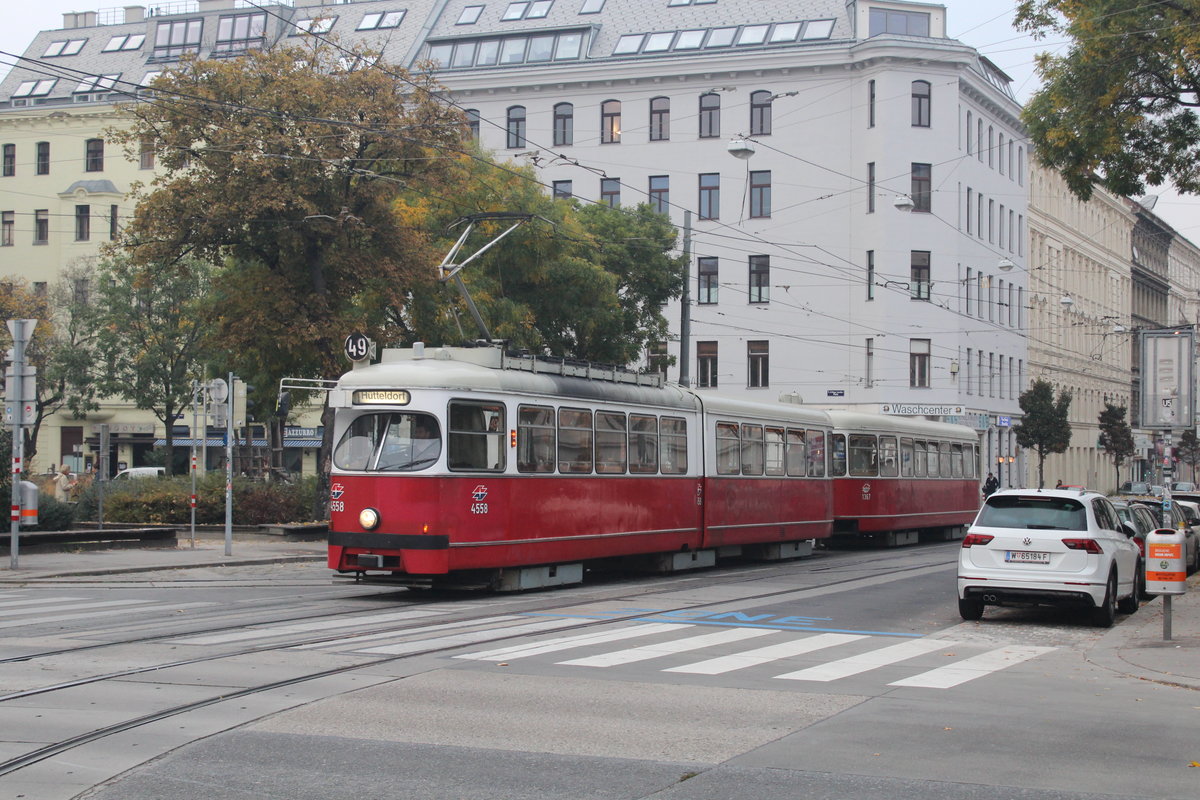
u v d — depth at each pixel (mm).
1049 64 22703
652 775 7633
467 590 19656
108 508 33656
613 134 59188
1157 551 14453
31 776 7559
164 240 29703
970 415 59031
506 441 18688
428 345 33000
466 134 31141
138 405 52219
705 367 58719
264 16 63344
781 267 57500
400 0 64812
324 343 31078
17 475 22906
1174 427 23812
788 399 29125
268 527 31953
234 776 7562
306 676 10938
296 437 60469
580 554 20266
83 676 10883
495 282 34969
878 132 55531
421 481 17609
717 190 58125
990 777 7711
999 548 16016
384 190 30312
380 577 18750
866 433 32281
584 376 20938
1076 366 79500
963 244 58062
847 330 56562
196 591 19484
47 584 21078
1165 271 107312
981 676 11797
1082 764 8102
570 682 10859
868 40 55406
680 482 23312
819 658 12711
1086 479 81438
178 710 9430
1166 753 8484
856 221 56344
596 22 60500
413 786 7344
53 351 52500
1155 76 21875
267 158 28453
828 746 8484
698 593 19484
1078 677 11945
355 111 29531
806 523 28281
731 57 57219
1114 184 23141
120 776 7566
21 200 62719
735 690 10609
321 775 7582
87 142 62406
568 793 7207
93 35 66188
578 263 37062
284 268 30719
